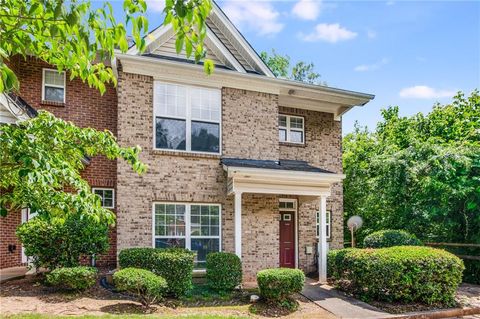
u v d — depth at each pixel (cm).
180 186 1167
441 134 1989
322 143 1523
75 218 959
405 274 951
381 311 903
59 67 396
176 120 1195
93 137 489
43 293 867
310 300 1001
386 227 1628
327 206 1512
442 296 966
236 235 1123
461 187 1268
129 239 1100
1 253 1124
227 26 1377
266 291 925
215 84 1250
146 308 828
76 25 300
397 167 1450
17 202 410
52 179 351
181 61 1266
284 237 1425
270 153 1297
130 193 1114
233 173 1119
